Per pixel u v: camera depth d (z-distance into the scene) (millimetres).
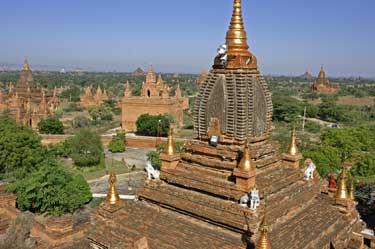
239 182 21422
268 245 18281
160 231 22547
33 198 54875
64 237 42281
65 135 109625
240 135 23281
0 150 70062
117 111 175000
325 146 73312
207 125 24719
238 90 23219
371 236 28391
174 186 24625
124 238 22625
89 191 62906
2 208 52406
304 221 23344
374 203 57156
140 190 25516
